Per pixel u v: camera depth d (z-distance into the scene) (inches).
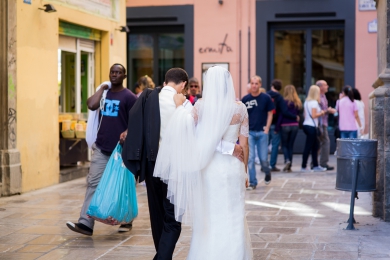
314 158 664.4
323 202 454.9
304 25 855.7
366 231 351.3
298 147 860.0
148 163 265.1
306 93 859.4
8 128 480.1
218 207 245.1
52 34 540.1
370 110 447.2
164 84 274.7
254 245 319.6
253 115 532.7
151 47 899.4
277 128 649.0
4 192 478.6
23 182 497.0
